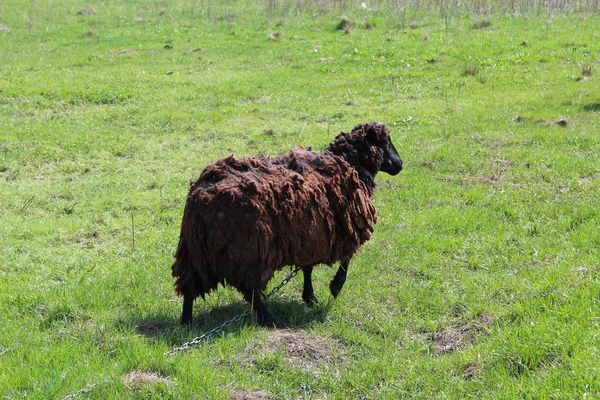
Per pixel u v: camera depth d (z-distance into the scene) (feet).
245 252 20.08
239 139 47.83
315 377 18.51
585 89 55.31
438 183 36.50
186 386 17.08
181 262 20.95
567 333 18.07
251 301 21.04
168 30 87.81
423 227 30.58
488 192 34.65
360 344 20.63
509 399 16.03
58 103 57.06
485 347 18.83
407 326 21.75
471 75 63.57
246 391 17.49
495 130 45.65
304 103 57.06
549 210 31.12
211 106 56.65
